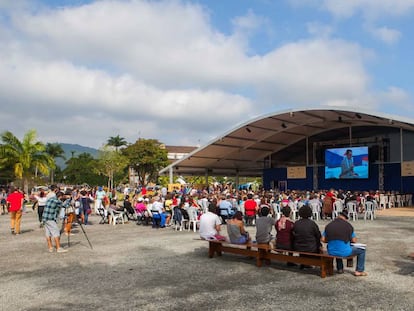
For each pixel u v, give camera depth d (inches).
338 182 1283.2
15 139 1604.3
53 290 266.5
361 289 263.3
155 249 422.3
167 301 240.4
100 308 228.8
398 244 438.6
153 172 2760.8
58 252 407.8
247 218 672.4
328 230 296.5
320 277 296.0
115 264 346.9
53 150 3676.2
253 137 1295.5
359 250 294.4
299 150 1405.0
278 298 245.0
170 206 702.5
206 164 1466.5
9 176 1878.7
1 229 625.3
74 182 3415.4
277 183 1462.8
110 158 2598.4
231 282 283.7
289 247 317.4
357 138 1249.4
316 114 1104.8
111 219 697.6
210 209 381.1
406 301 237.3
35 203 941.8
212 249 373.4
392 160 1167.0
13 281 292.0
